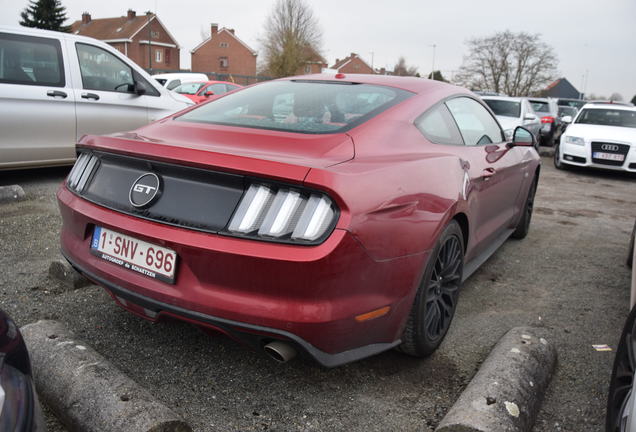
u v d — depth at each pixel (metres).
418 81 3.06
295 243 1.80
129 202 2.11
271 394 2.21
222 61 66.94
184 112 2.81
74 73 5.92
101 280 2.19
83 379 1.90
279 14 58.22
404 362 2.52
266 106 2.65
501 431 1.79
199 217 1.93
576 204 7.04
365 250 1.91
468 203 2.71
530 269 4.06
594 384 2.42
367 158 2.17
